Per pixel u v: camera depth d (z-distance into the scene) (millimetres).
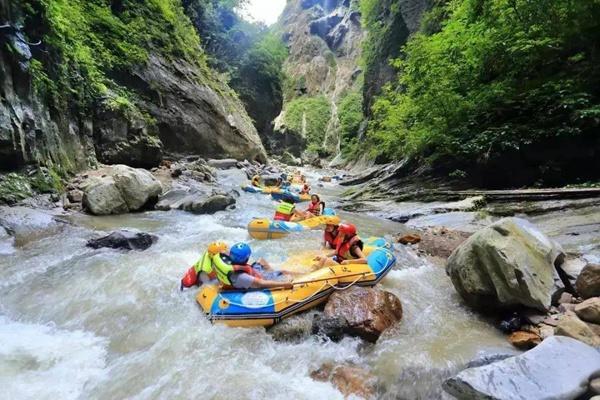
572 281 5098
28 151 10125
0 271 6516
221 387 3926
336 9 75625
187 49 23859
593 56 11188
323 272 5664
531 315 4730
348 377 4074
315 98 57688
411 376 4027
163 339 4777
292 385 3990
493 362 3883
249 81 40094
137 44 19156
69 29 13539
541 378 3275
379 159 26656
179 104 20953
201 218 11148
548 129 11258
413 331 4965
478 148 12578
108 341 4848
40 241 7965
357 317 4785
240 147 25516
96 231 8867
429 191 13891
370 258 6355
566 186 10781
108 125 15422
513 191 11031
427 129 15031
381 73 31812
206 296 5332
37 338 4906
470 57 14305
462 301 5762
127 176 11461
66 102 12828
